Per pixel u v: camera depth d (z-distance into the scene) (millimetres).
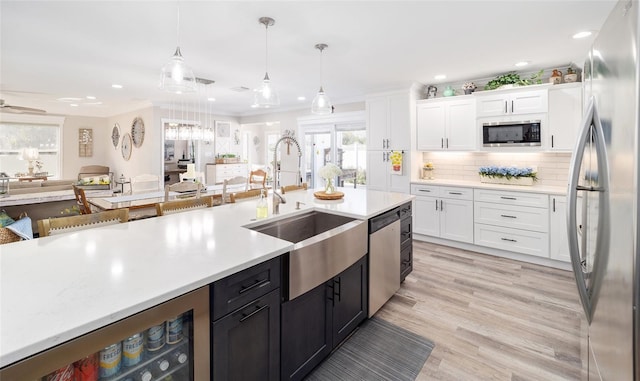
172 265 1284
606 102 1130
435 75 4246
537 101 3799
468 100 4344
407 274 3146
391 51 3248
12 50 3166
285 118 7082
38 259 1341
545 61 3629
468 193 4250
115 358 1079
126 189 6988
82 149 8188
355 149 5934
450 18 2477
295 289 1642
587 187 1360
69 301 972
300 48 3135
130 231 1822
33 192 3910
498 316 2557
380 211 2521
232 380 1329
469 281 3262
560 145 3680
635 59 867
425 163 5172
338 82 4566
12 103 6656
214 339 1239
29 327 831
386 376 1880
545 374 1884
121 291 1044
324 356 1920
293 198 3096
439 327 2398
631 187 893
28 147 7520
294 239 2502
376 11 2352
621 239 972
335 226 2650
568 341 2209
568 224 1297
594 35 2830
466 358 2037
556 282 3232
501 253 4047
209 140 5648
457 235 4379
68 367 958
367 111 5246
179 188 3717
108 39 2869
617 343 1012
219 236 1727
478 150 4285
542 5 2275
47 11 2316
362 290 2334
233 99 6039
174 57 2131
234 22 2514
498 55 3402
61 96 5801
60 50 3160
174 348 1199
